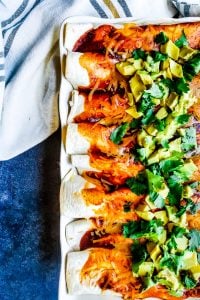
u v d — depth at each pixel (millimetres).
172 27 611
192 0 639
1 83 639
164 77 601
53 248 693
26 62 655
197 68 598
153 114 598
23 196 694
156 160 595
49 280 693
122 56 609
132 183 602
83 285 607
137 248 599
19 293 694
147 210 595
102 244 616
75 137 612
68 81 627
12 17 653
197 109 604
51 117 669
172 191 598
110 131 606
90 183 615
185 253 595
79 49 631
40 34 657
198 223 603
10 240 695
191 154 608
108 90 616
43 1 652
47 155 693
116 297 616
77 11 653
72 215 613
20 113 666
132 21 627
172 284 588
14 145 670
